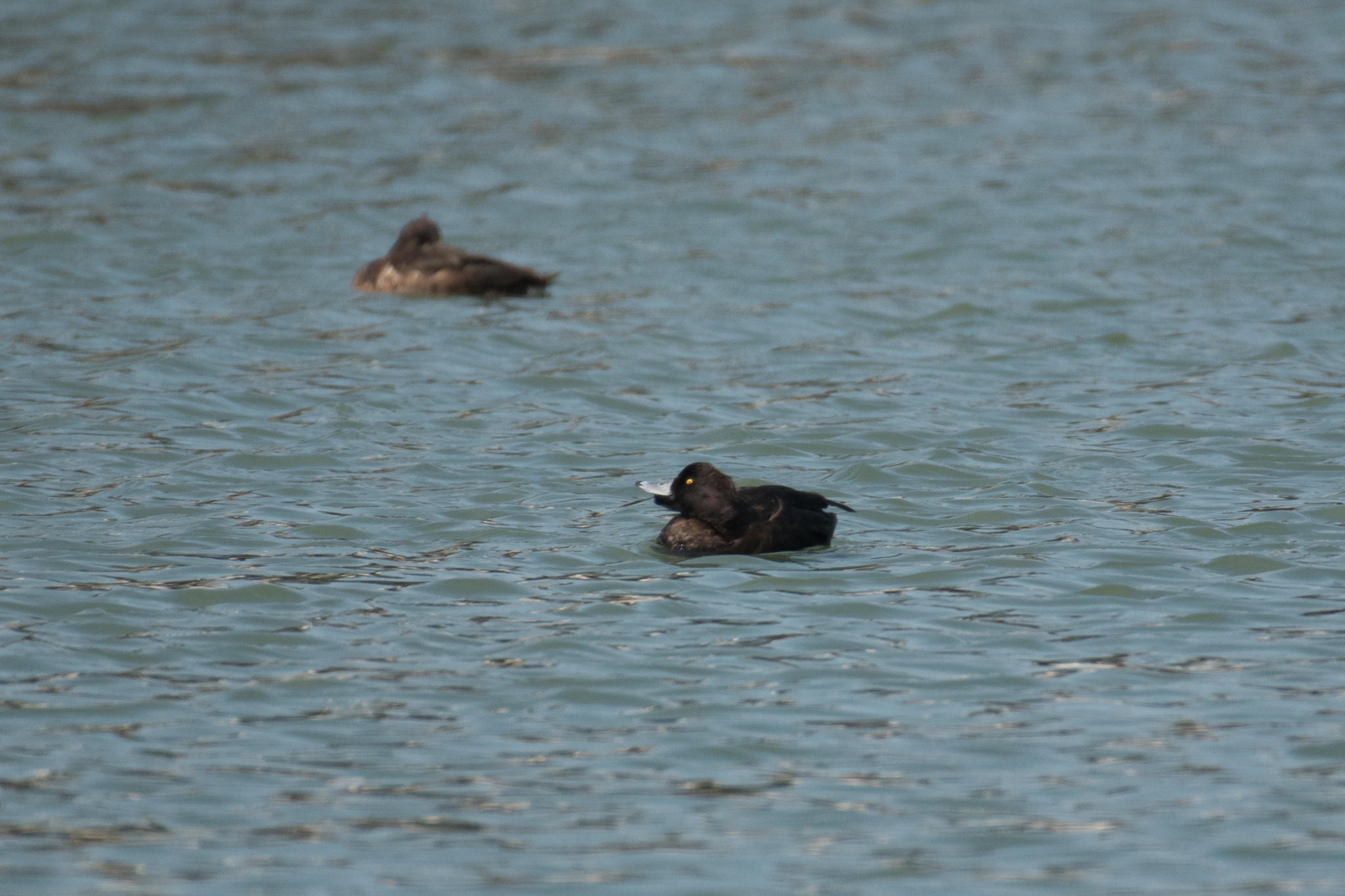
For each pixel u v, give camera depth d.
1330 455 16.11
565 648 11.43
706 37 41.62
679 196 28.61
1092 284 23.44
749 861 8.73
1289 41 41.16
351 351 20.30
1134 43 41.31
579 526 14.21
